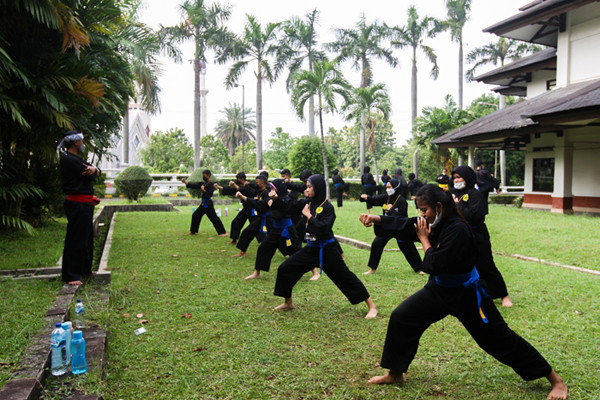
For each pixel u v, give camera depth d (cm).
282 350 405
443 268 306
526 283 650
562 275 701
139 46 1080
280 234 673
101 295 527
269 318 493
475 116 2714
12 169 877
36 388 286
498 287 538
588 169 1641
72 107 824
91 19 858
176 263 777
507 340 317
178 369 363
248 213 997
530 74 2056
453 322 484
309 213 497
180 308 523
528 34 1942
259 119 3278
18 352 335
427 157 4116
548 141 1784
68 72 797
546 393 330
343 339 434
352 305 543
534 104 1738
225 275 695
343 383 345
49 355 334
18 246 785
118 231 1196
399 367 335
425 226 319
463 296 319
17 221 823
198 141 3081
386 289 620
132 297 562
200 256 849
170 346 411
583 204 1661
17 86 764
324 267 495
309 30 3062
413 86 3422
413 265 713
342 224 1327
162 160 4719
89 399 290
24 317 414
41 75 775
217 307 529
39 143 888
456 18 3569
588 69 1664
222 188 913
